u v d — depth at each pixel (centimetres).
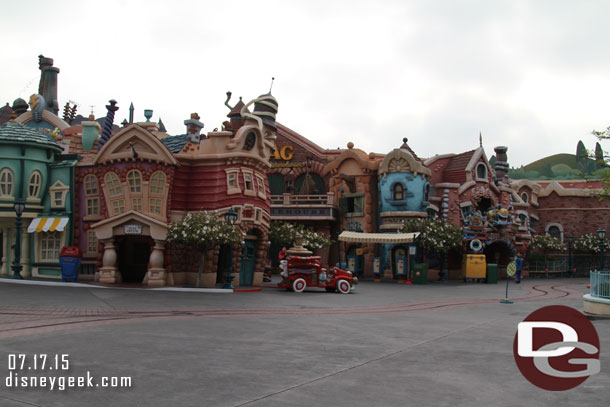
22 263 2762
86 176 2756
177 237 2403
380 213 4134
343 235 3809
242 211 2591
